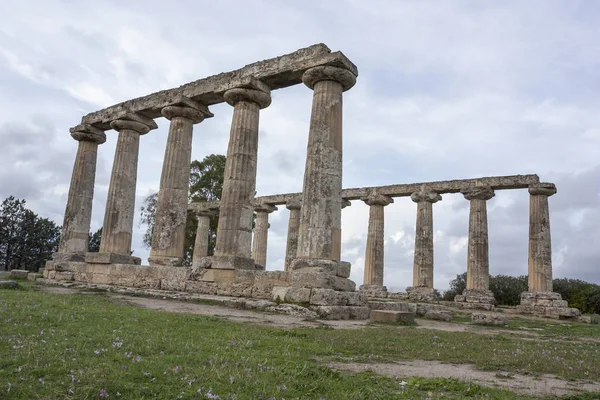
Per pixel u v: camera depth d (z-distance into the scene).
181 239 22.23
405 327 14.11
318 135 17.47
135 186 25.67
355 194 39.34
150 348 6.82
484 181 34.09
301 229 17.12
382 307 19.30
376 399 5.15
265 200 43.59
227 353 6.86
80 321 9.12
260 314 14.48
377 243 37.88
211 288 18.81
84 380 4.79
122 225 24.52
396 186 37.50
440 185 35.81
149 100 24.66
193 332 8.90
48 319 8.82
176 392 4.72
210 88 21.78
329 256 16.58
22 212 55.84
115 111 26.23
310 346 8.38
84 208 27.33
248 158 20.02
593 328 22.25
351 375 6.30
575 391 6.41
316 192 16.98
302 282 15.95
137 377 5.14
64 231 26.88
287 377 5.67
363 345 9.23
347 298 15.96
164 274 20.67
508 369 7.95
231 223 19.39
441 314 20.50
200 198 49.78
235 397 4.65
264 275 17.53
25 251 54.66
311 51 18.61
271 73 19.64
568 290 48.25
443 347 9.93
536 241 32.38
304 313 14.73
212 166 51.12
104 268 23.38
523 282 49.34
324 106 17.70
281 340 8.70
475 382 6.57
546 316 29.92
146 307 14.26
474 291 33.06
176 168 22.42
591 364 8.96
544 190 32.25
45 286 21.34
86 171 27.72
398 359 8.23
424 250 35.59
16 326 7.72
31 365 5.21
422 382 6.03
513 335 15.14
